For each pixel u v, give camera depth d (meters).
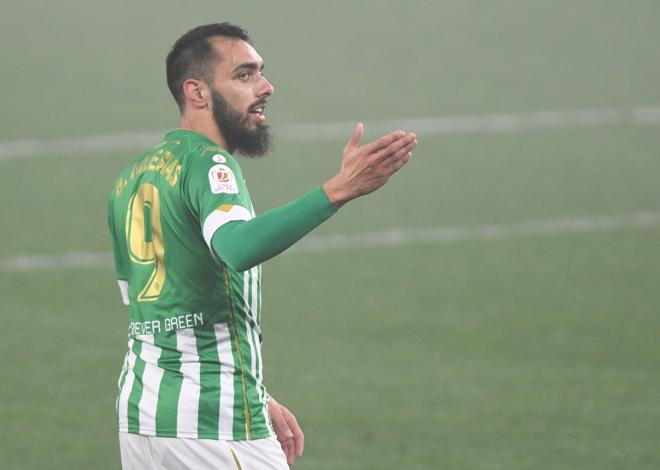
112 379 28.52
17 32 63.69
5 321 32.12
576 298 34.94
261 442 13.91
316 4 68.44
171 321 13.73
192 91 13.98
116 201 14.39
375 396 27.70
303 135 50.12
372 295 34.84
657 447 24.91
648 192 44.53
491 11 68.06
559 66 60.25
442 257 38.16
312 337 31.59
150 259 13.87
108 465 23.80
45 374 28.67
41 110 52.62
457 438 25.34
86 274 35.94
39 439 25.02
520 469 23.70
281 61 60.12
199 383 13.65
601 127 51.91
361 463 23.89
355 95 55.62
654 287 35.91
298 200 12.41
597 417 26.59
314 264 37.34
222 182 13.02
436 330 32.31
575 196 44.03
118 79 57.09
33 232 39.34
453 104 54.69
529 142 49.94
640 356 30.61
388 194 43.78
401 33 64.62
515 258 38.19
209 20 65.81
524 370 29.58
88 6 67.62
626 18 67.25
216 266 13.60
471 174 46.06
